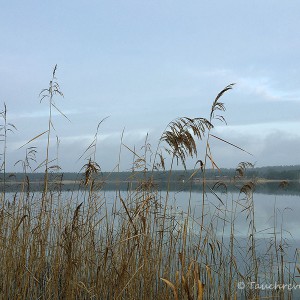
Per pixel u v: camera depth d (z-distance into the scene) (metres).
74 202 8.95
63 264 6.94
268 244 10.84
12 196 8.45
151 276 6.49
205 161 6.22
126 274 6.26
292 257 10.39
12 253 6.98
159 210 7.45
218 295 7.18
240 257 9.94
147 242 6.73
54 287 6.65
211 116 6.23
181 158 6.70
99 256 7.12
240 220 17.00
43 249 6.98
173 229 7.10
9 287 6.71
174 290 4.38
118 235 7.28
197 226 8.18
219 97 6.18
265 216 19.23
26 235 7.07
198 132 6.28
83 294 6.97
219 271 7.48
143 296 6.30
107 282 6.46
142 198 7.51
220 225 11.55
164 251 7.29
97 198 7.72
